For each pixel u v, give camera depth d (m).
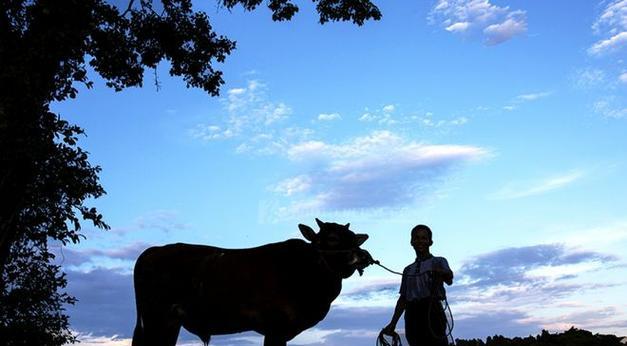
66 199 9.80
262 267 7.39
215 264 7.60
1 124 8.91
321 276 7.14
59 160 9.55
